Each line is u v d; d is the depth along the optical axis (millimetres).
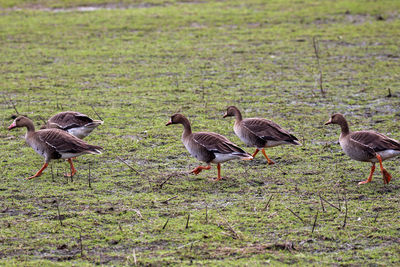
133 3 38531
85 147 13055
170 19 33281
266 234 10180
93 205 11469
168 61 25016
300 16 33688
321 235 10094
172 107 18875
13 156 14547
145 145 15414
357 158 12977
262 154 14797
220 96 20141
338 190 12258
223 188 12516
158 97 20031
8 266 9070
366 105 18953
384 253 9477
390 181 12750
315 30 30500
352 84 21406
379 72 22906
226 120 17562
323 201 11648
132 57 25750
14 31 30781
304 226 10500
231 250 9586
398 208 11227
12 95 20234
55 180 12914
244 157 12680
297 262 9203
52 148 12977
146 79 22359
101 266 9109
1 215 11008
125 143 15484
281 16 33781
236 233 10125
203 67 24062
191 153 13445
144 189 12414
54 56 25953
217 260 9281
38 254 9516
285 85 21438
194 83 21812
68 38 29391
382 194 12047
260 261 9234
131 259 9297
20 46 27781
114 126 16969
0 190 12289
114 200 11750
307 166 13812
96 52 26594
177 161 14273
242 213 11070
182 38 29266
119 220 10781
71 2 38625
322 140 15719
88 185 12609
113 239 9992
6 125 17000
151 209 11312
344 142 13188
